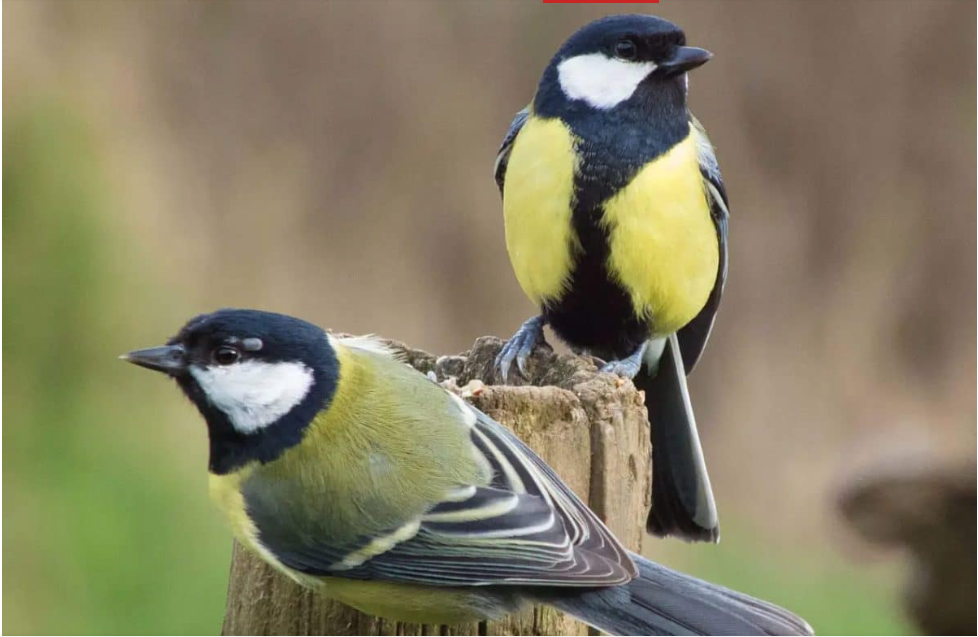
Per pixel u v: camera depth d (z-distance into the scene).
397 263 16.05
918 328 16.59
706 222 7.12
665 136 6.95
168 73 16.03
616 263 7.00
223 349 5.31
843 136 17.00
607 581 4.95
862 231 16.77
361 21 16.75
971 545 7.69
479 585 5.13
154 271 14.01
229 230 15.59
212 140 16.05
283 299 15.55
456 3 16.97
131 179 14.91
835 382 16.22
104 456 12.05
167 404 12.73
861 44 17.09
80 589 10.89
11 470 11.78
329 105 16.53
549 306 7.36
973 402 16.03
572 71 6.98
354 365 5.46
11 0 15.34
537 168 6.99
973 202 16.75
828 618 12.05
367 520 5.21
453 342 15.90
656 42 6.84
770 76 17.02
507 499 5.12
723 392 16.12
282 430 5.31
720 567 13.06
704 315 7.70
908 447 8.44
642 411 5.66
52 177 13.71
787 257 16.66
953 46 17.05
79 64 15.40
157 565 11.23
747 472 15.59
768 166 16.95
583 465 5.50
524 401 5.49
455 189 16.34
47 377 12.55
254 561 5.61
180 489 11.78
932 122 16.92
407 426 5.31
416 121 16.52
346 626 5.52
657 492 7.43
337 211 16.19
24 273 12.93
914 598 7.98
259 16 16.66
